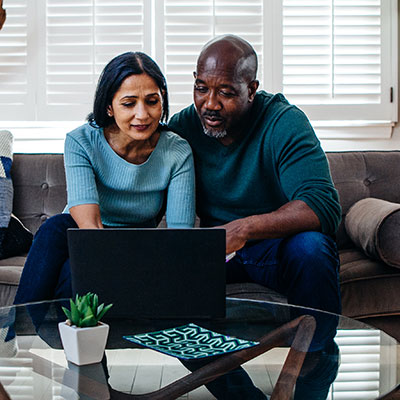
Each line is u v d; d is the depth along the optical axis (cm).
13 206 279
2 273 215
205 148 217
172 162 211
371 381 100
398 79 322
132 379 101
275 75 319
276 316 142
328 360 110
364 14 320
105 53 321
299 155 202
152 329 132
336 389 96
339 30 320
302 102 320
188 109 227
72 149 206
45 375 103
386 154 283
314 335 126
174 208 209
